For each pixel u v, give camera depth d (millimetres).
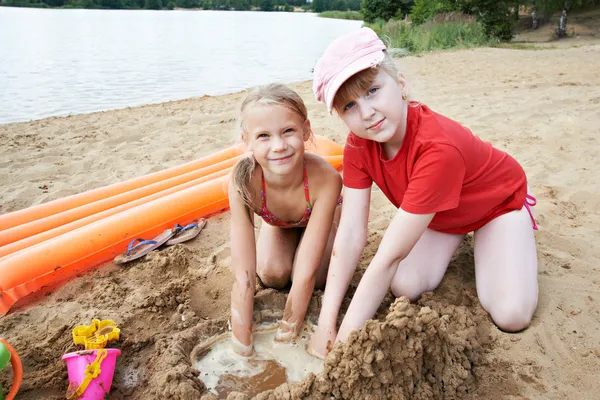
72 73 11281
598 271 2736
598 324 2350
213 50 16484
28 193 4277
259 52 16172
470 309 2492
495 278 2398
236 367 2303
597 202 3523
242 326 2371
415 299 2621
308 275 2477
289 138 2277
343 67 2029
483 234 2537
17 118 7359
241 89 9703
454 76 9227
